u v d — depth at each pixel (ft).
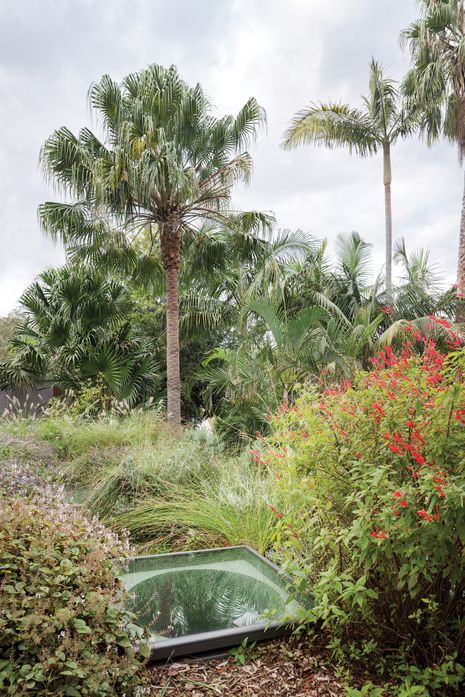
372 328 24.08
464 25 30.30
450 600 6.55
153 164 25.52
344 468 6.97
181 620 7.38
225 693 6.04
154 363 37.55
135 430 21.36
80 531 6.55
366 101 38.29
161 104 27.55
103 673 4.84
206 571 9.30
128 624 6.03
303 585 6.97
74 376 31.86
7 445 16.85
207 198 29.86
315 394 8.21
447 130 33.94
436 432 6.08
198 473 15.62
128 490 14.73
